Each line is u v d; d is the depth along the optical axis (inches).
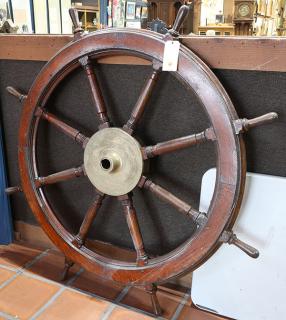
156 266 40.5
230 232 36.7
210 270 42.4
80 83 45.5
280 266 39.3
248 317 42.2
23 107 45.3
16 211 57.5
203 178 40.3
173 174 43.8
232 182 35.5
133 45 37.5
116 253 50.8
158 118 42.4
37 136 48.0
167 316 44.0
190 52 36.1
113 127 40.8
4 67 49.6
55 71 42.1
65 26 75.4
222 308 43.2
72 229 52.9
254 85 36.9
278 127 37.4
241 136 35.4
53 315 43.7
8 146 54.2
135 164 39.9
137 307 45.3
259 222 39.2
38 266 52.2
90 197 49.9
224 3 108.0
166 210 45.4
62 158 50.3
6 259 53.5
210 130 35.9
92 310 44.6
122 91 43.1
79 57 40.4
